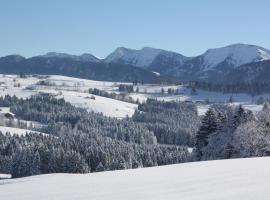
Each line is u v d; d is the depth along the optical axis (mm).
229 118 80625
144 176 28906
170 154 145250
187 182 24078
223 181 23422
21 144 159375
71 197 21484
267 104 79750
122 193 21750
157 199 19438
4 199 22141
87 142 162875
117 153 142750
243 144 65688
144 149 160250
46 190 24562
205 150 72625
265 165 30297
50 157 129250
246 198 18203
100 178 29547
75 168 127375
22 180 35500
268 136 66062
